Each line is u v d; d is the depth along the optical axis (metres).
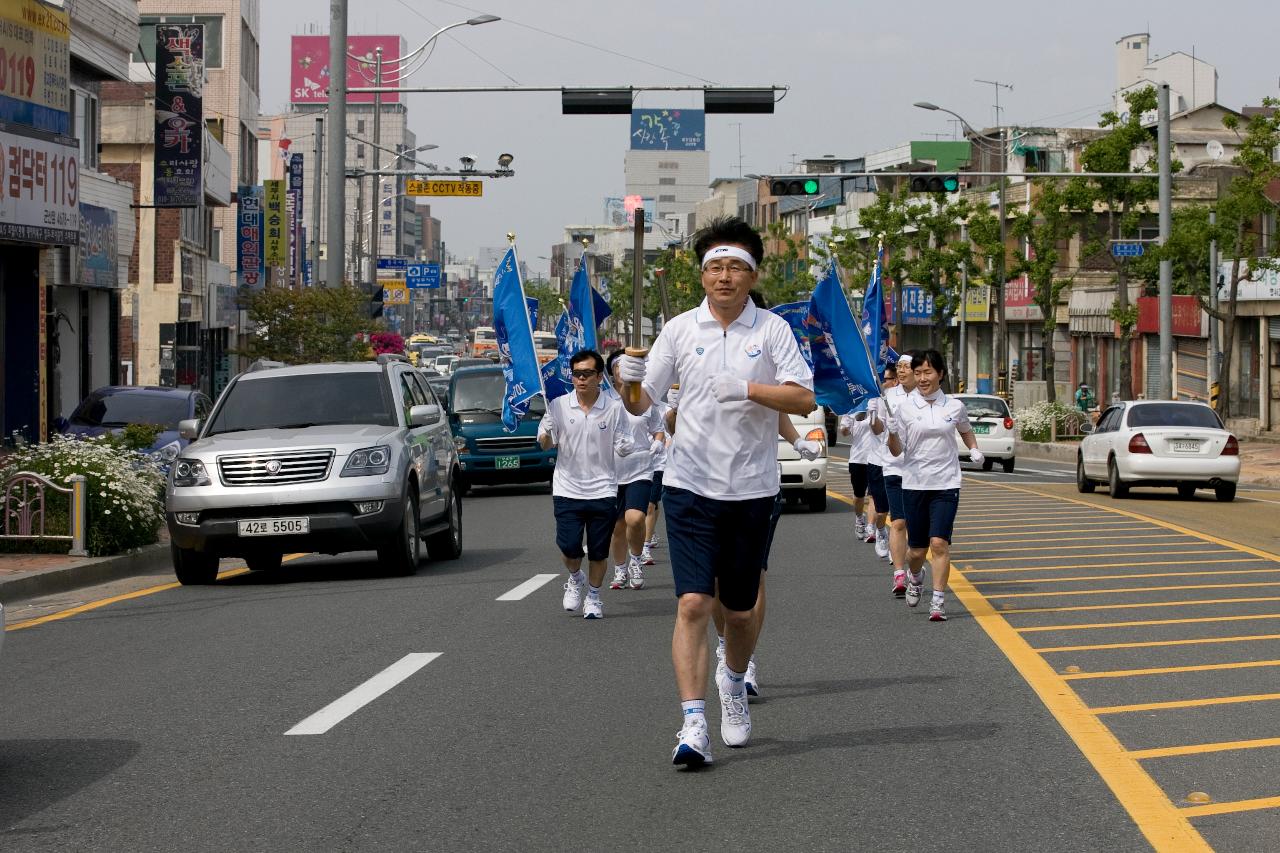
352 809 6.39
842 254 73.44
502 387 29.12
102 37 33.62
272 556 17.16
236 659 10.27
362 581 14.94
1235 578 14.60
